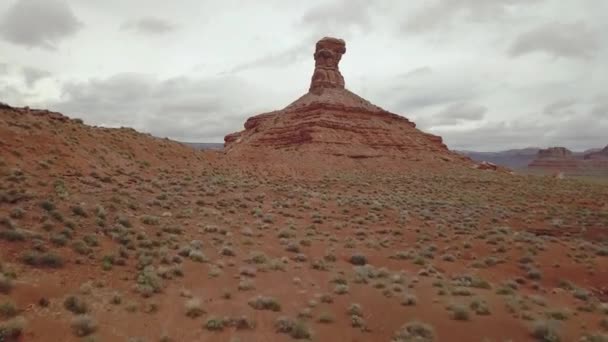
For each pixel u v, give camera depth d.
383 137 93.69
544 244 29.08
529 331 14.08
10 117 33.53
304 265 21.12
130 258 17.80
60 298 12.84
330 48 123.12
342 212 37.12
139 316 12.82
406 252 24.98
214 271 17.83
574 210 45.50
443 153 96.94
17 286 12.69
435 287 18.70
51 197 22.28
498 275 22.38
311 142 86.00
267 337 12.43
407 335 13.02
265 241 25.03
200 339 11.91
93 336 10.88
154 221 23.72
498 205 47.38
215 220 27.86
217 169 51.12
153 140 50.22
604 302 19.44
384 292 17.22
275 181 52.38
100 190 27.53
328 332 13.16
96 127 45.53
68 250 16.66
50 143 32.03
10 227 16.94
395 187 58.16
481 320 14.86
